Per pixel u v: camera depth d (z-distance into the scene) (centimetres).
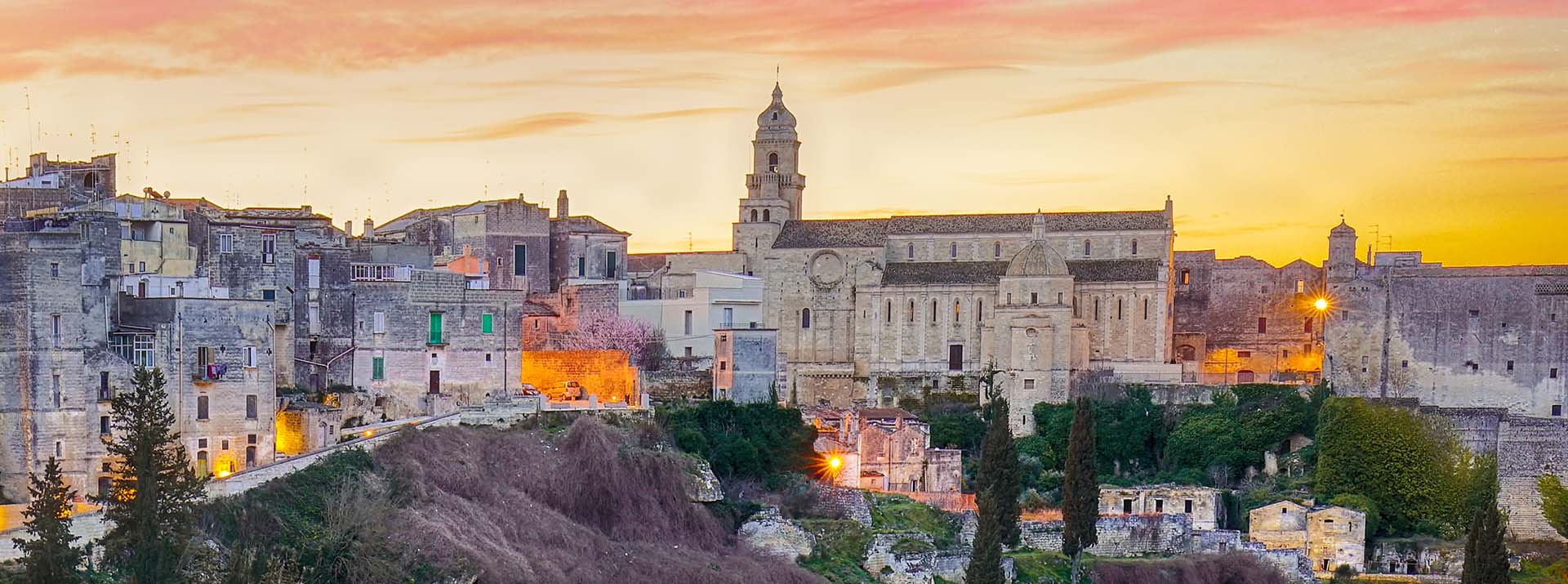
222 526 17850
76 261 18762
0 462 18675
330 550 18212
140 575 16512
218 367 19488
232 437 19538
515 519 19675
